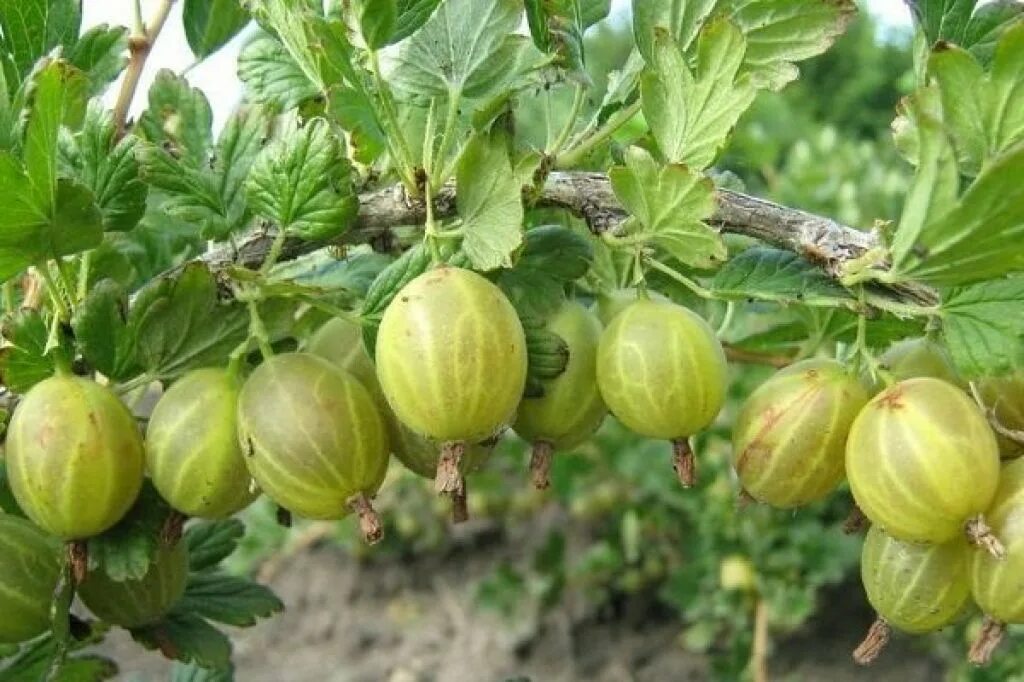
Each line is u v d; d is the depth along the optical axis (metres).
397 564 0.95
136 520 0.29
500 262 0.27
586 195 0.29
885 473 0.26
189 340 0.28
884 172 0.86
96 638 0.33
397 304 0.26
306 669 0.87
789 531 0.68
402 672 0.85
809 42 0.29
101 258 0.33
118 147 0.29
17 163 0.26
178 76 0.32
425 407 0.26
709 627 0.73
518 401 0.27
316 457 0.27
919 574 0.27
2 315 0.31
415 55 0.28
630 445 0.77
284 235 0.28
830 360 0.28
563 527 0.93
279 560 0.95
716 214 0.28
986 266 0.25
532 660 0.84
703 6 0.29
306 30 0.28
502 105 0.27
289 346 0.29
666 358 0.27
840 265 0.27
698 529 0.74
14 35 0.31
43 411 0.27
